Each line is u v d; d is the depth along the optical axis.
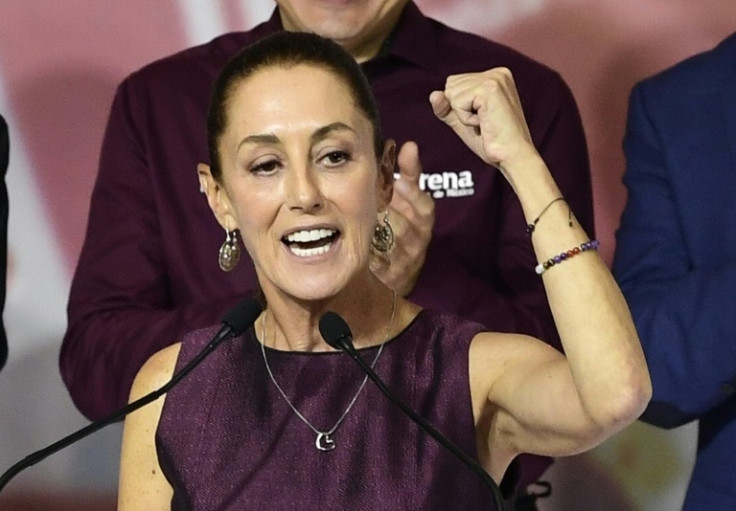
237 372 7.21
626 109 12.37
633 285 10.09
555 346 9.96
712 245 9.98
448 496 6.73
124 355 9.91
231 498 6.86
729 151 10.11
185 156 10.55
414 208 9.46
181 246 10.41
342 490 6.77
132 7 12.45
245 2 12.48
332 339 6.50
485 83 6.88
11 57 12.41
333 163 6.75
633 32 12.41
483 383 7.00
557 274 6.46
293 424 6.99
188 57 10.95
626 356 6.29
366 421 6.94
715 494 9.60
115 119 10.84
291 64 6.81
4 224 10.90
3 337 10.83
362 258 6.84
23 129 12.39
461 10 12.46
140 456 7.21
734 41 10.51
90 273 10.47
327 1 10.27
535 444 6.87
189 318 9.84
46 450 6.39
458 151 10.41
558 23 12.45
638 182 10.43
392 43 10.67
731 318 9.45
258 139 6.70
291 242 6.79
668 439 12.44
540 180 6.68
